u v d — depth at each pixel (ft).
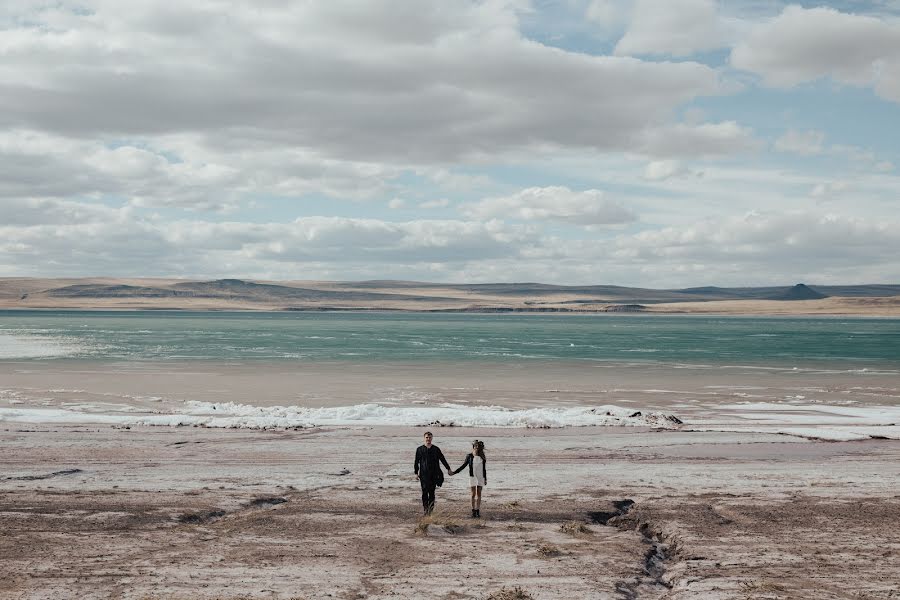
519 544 41.32
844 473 64.08
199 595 31.86
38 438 79.36
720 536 42.96
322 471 63.77
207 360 193.36
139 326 503.20
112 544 40.01
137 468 64.08
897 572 35.96
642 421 96.73
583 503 52.31
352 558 37.96
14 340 295.28
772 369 177.99
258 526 44.73
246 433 85.76
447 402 115.96
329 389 130.41
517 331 469.98
